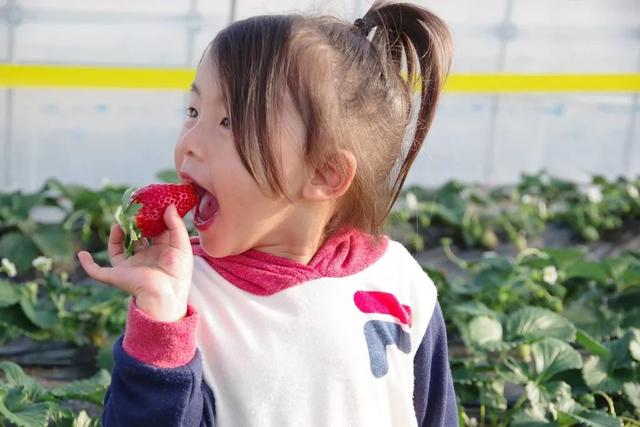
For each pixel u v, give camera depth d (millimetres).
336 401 1855
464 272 5953
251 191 1812
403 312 2025
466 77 7023
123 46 6449
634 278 5008
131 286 1690
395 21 2148
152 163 6711
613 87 7203
